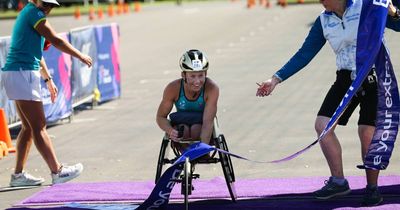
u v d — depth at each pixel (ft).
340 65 34.76
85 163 48.52
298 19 169.17
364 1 33.71
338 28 34.27
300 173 42.60
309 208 34.58
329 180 35.68
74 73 68.49
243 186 39.75
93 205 37.27
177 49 125.59
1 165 50.16
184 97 34.99
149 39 145.59
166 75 94.48
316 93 71.82
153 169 45.75
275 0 266.36
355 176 40.47
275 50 114.42
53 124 65.16
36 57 42.55
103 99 75.61
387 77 33.81
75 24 177.47
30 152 53.52
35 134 42.47
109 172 45.55
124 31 165.37
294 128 56.24
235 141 52.75
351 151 47.55
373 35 33.42
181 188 36.37
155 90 82.23
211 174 43.50
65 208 36.83
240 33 147.74
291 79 81.66
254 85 79.97
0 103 57.41
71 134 59.77
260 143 51.62
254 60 103.55
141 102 74.69
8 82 42.29
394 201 35.06
